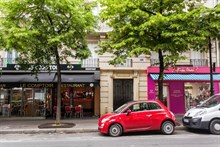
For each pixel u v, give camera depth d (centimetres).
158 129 1219
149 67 2055
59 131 1375
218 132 1214
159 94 1504
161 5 1468
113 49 1672
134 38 1423
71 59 2052
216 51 2131
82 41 1521
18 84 1883
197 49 1566
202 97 2136
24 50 1466
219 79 2011
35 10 1469
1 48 1477
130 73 2092
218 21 1379
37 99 2056
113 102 2081
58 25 1488
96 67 2052
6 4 1434
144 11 1455
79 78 1938
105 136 1214
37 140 1115
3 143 1038
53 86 1906
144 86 2084
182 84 2138
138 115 1210
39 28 1445
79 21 1433
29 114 2038
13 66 1989
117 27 1526
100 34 2062
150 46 1418
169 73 2042
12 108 2039
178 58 1392
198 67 2067
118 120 1195
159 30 1414
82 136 1234
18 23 1483
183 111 2120
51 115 2083
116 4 1466
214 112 1228
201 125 1216
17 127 1496
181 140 1045
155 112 1227
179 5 1500
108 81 2075
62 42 1529
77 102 2141
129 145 945
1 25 1412
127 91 2103
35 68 1686
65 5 1401
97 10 2045
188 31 1385
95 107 2105
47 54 1580
